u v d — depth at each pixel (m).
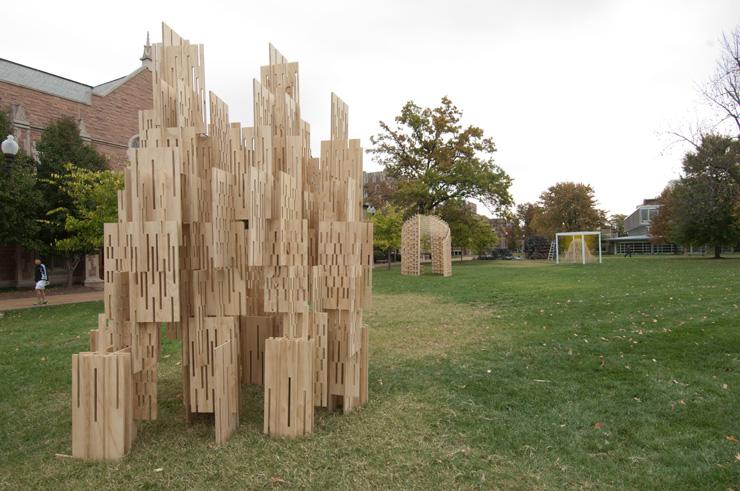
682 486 2.67
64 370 5.51
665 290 11.76
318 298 3.78
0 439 3.48
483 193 34.25
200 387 3.43
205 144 3.71
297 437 3.33
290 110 3.83
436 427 3.56
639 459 3.00
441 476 2.79
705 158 26.19
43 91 20.58
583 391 4.36
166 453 3.13
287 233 3.38
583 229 53.00
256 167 3.27
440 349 6.34
